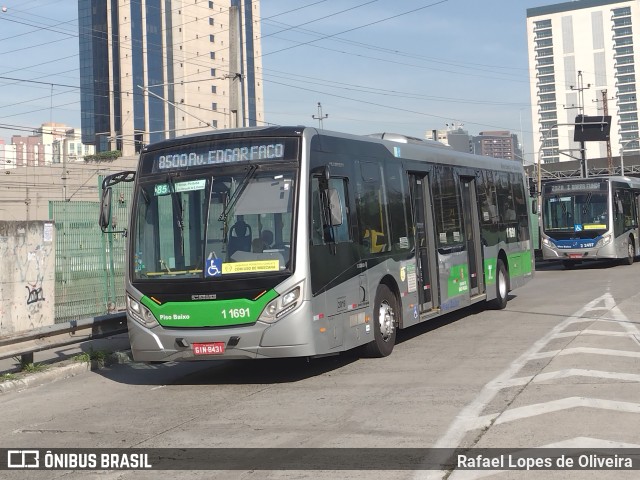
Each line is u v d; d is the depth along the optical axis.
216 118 106.25
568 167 74.31
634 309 15.80
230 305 9.85
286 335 9.70
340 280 10.57
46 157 117.38
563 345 11.75
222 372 11.68
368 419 7.84
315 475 6.09
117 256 18.55
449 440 6.88
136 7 99.38
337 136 11.10
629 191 31.78
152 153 10.77
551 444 6.61
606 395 8.34
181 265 10.17
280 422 7.98
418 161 13.70
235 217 10.07
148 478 6.36
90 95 100.62
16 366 12.88
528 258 19.78
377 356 11.81
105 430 8.20
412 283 12.94
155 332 10.24
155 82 100.88
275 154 10.17
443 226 14.38
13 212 65.06
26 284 15.99
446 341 13.07
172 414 8.79
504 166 18.55
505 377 9.59
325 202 10.31
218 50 107.19
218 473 6.33
